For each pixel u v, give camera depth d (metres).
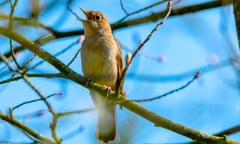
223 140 7.66
